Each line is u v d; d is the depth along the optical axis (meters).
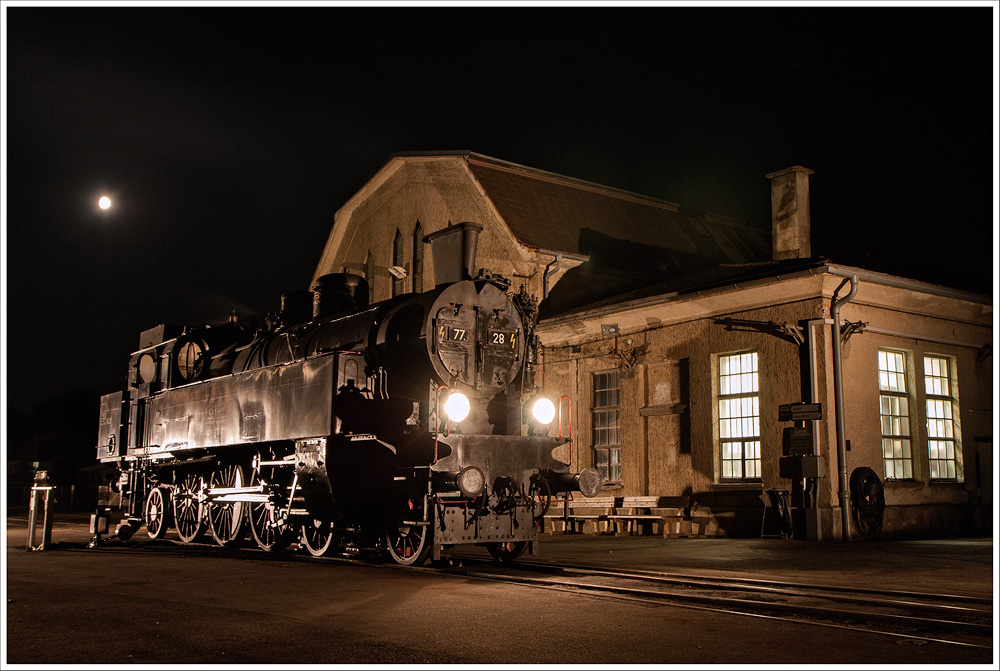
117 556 12.76
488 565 11.04
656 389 17.38
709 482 16.12
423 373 11.63
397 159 22.36
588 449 18.50
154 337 17.70
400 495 11.27
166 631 6.57
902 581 9.13
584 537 16.41
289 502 12.41
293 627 6.68
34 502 14.30
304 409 12.09
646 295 17.44
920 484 15.92
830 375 14.66
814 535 14.30
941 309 16.72
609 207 22.56
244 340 16.41
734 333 16.00
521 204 20.47
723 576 9.47
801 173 16.34
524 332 12.63
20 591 8.79
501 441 11.12
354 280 14.74
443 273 12.69
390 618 7.04
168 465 16.50
